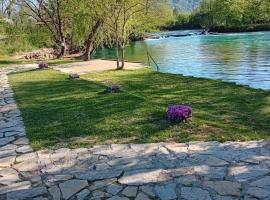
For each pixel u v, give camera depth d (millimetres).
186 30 116125
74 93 15039
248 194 5672
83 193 6031
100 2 24625
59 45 45125
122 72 23172
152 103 12094
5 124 10602
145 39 76562
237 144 7805
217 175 6355
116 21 24703
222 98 13750
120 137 8648
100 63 29984
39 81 19766
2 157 7906
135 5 24531
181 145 7887
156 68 27812
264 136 8289
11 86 18500
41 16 40750
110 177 6543
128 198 5766
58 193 6090
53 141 8680
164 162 7035
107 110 11352
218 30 86938
